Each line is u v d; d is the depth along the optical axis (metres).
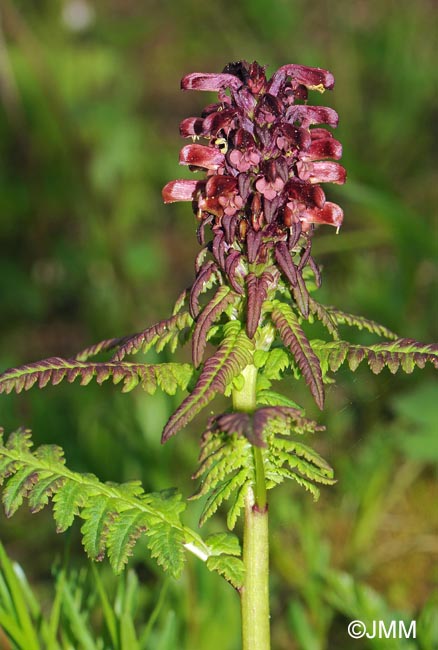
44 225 0.77
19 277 0.72
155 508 0.33
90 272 0.73
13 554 0.48
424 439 0.48
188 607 0.42
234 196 0.32
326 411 0.42
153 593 0.44
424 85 0.84
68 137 0.75
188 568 0.43
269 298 0.33
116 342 0.35
